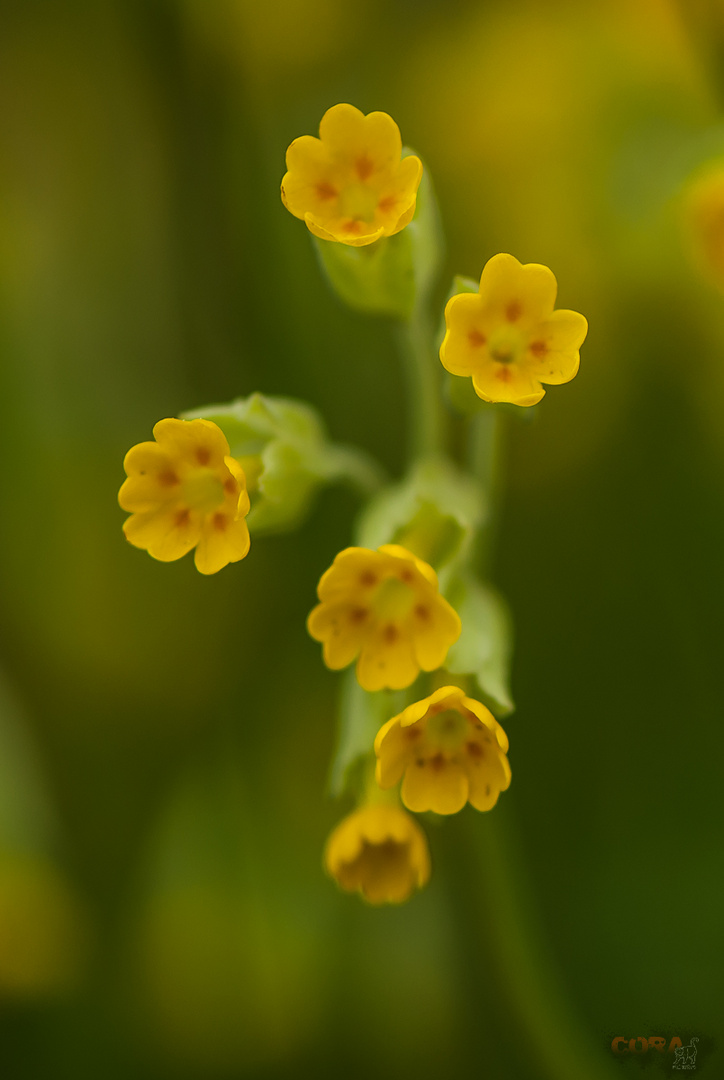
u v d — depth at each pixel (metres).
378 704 0.33
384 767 0.31
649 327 0.38
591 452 0.38
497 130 0.38
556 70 0.38
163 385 0.38
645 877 0.37
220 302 0.37
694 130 0.38
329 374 0.38
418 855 0.33
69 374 0.38
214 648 0.38
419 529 0.33
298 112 0.38
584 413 0.38
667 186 0.38
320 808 0.38
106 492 0.38
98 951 0.37
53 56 0.37
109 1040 0.37
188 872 0.37
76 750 0.38
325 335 0.38
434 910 0.37
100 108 0.37
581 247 0.38
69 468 0.38
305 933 0.37
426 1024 0.37
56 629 0.38
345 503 0.38
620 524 0.38
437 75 0.39
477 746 0.31
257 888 0.37
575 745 0.38
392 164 0.31
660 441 0.38
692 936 0.36
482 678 0.32
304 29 0.38
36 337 0.38
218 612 0.38
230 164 0.37
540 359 0.31
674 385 0.38
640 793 0.37
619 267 0.38
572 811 0.37
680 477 0.38
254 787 0.38
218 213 0.37
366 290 0.33
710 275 0.37
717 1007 0.36
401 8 0.39
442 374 0.35
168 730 0.38
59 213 0.38
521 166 0.38
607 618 0.38
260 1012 0.37
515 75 0.38
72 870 0.37
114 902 0.37
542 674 0.38
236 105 0.37
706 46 0.36
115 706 0.38
